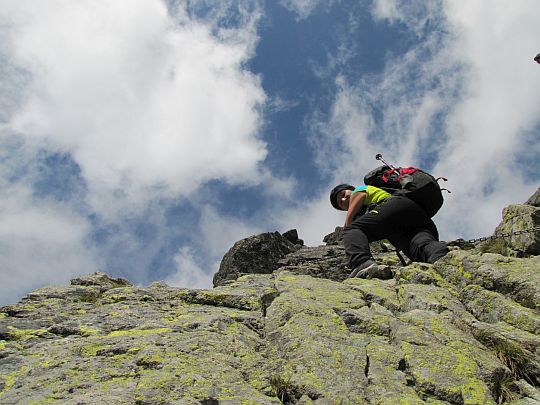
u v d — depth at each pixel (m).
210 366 4.84
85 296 7.80
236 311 6.93
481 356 5.09
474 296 6.46
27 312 6.84
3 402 4.28
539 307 5.95
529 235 11.10
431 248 8.41
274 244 18.69
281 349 5.42
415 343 5.28
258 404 4.33
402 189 9.22
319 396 4.45
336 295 6.85
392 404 4.31
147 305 7.27
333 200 10.18
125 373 4.73
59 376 4.67
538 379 4.92
